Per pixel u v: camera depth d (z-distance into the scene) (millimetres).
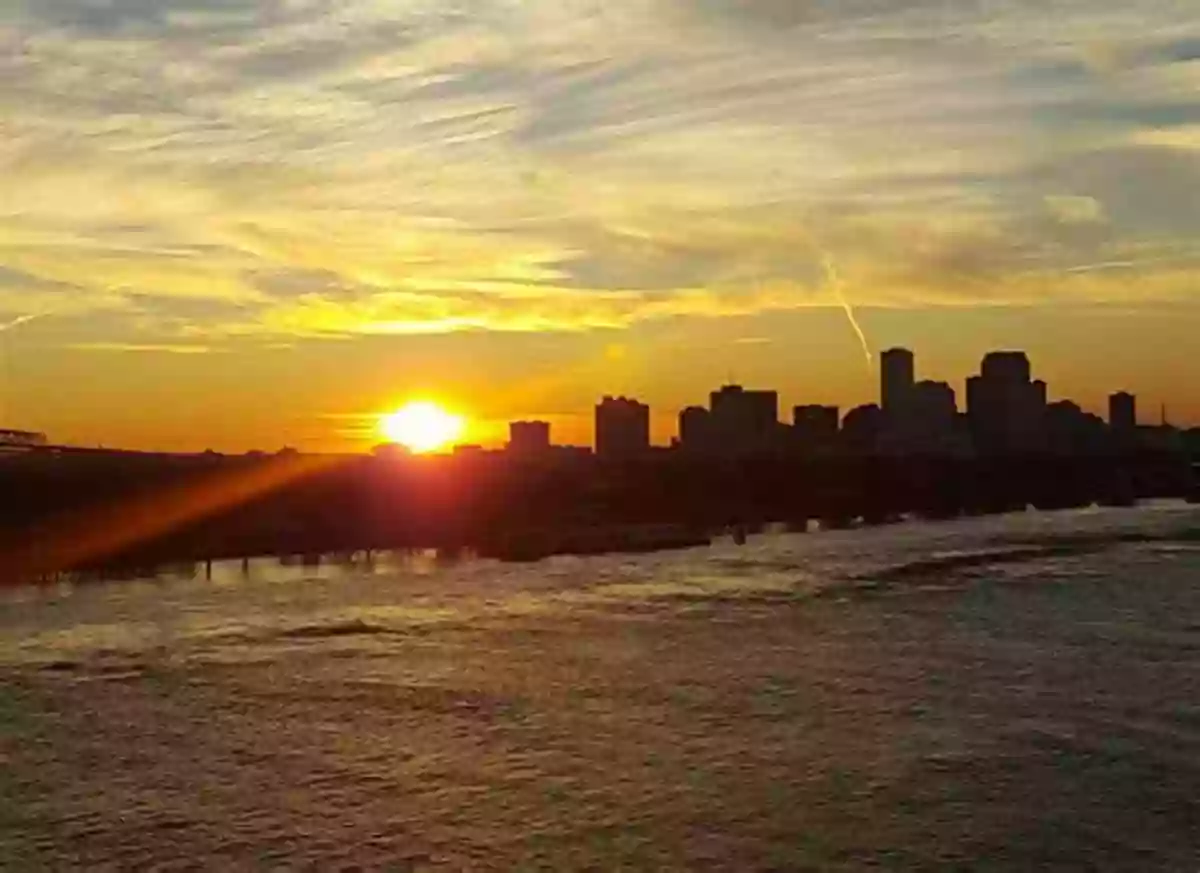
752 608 69812
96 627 62406
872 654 54312
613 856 29062
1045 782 34375
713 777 35062
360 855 29266
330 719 42031
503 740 39250
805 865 28469
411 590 78750
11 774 35500
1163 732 39781
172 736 39719
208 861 28953
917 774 35188
